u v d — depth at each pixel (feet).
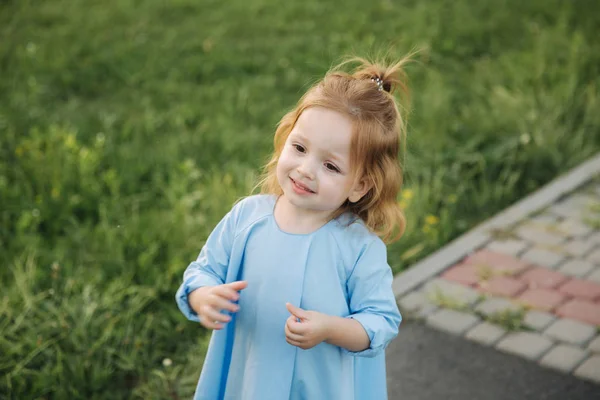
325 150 6.11
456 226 13.98
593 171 15.25
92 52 21.30
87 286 11.48
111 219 13.96
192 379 10.14
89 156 15.12
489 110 17.98
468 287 12.05
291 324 5.95
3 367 10.07
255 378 6.50
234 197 14.05
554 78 18.93
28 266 12.21
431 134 16.57
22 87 18.80
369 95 6.26
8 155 15.69
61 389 9.78
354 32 22.20
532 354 10.54
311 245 6.43
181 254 12.66
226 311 6.73
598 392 9.84
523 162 15.75
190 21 23.85
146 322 11.17
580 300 11.69
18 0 24.71
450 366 10.41
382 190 6.52
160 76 20.26
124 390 10.18
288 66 20.68
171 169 15.61
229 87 19.39
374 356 6.42
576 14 23.02
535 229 13.57
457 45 21.59
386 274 6.54
